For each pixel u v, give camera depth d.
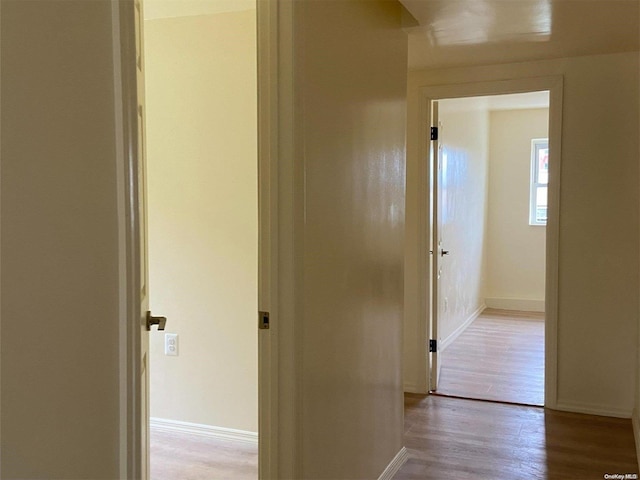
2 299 1.04
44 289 1.13
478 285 7.16
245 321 3.45
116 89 1.32
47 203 1.13
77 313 1.21
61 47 1.16
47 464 1.14
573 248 3.89
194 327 3.54
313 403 2.17
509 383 4.54
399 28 3.01
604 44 3.54
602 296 3.84
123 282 1.34
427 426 3.68
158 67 3.51
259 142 2.04
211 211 3.49
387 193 2.90
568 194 3.88
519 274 7.52
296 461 2.06
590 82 3.82
